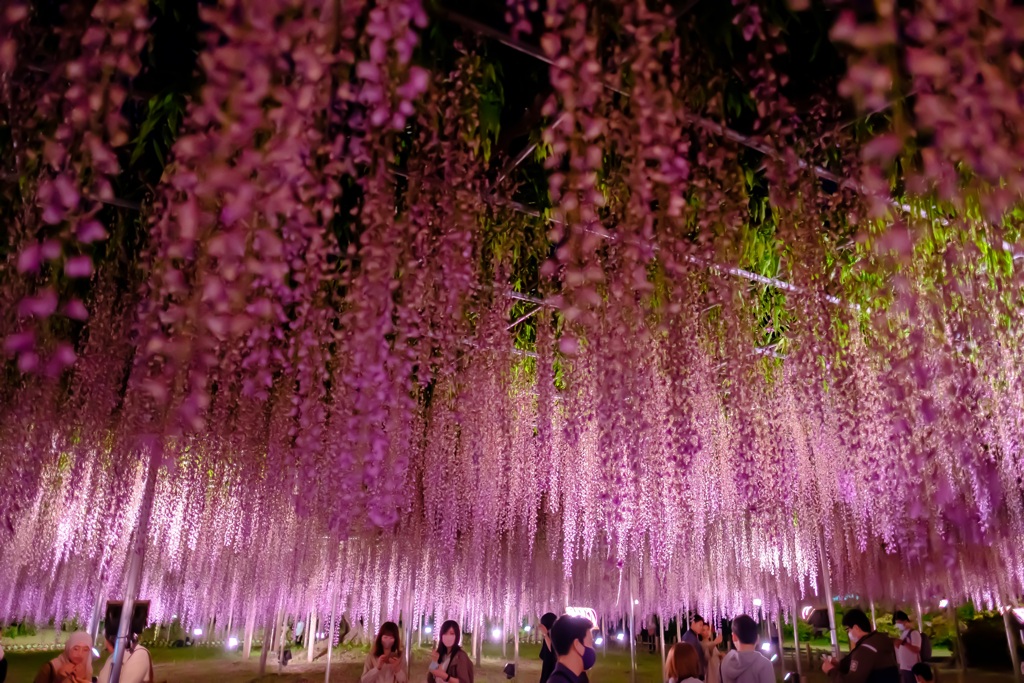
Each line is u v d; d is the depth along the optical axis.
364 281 2.22
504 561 7.34
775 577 7.92
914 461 2.73
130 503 4.95
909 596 8.02
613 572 7.09
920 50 1.21
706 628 6.15
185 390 1.62
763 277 3.49
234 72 1.13
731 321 3.39
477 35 2.25
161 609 7.05
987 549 6.64
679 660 2.61
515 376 5.16
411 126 2.55
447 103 2.40
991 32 1.20
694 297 3.52
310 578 6.55
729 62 2.34
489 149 2.56
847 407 3.24
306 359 2.96
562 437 4.90
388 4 1.31
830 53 2.38
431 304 3.06
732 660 2.94
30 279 2.09
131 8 1.29
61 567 7.13
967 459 2.98
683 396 3.05
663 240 2.46
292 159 1.23
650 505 3.77
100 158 1.29
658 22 1.72
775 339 4.59
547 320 3.93
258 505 4.76
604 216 2.95
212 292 1.34
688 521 5.02
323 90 1.33
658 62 1.73
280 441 4.18
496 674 10.06
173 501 5.15
